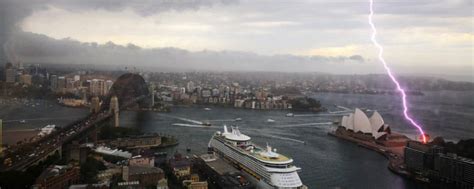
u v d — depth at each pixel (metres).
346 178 181.62
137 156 195.88
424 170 191.25
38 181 147.38
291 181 153.62
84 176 165.38
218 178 164.00
